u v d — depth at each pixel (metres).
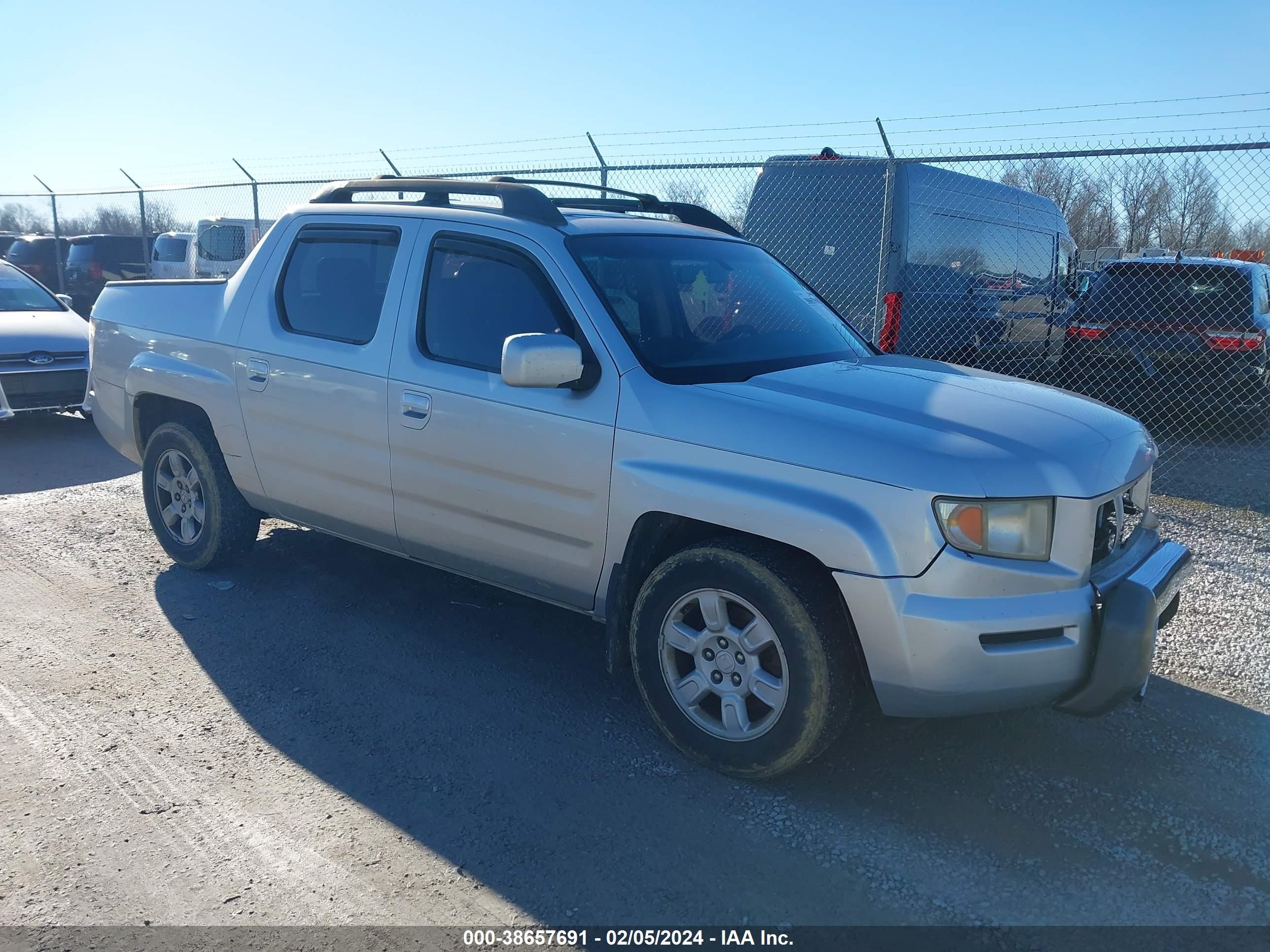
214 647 4.51
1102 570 3.29
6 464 8.29
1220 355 9.87
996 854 3.06
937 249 9.55
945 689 3.06
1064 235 13.08
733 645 3.40
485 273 4.09
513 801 3.30
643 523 3.59
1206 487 8.01
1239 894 2.89
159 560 5.71
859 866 2.99
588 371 3.69
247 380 4.80
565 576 3.87
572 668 4.38
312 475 4.64
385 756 3.58
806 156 9.39
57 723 3.78
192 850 3.00
